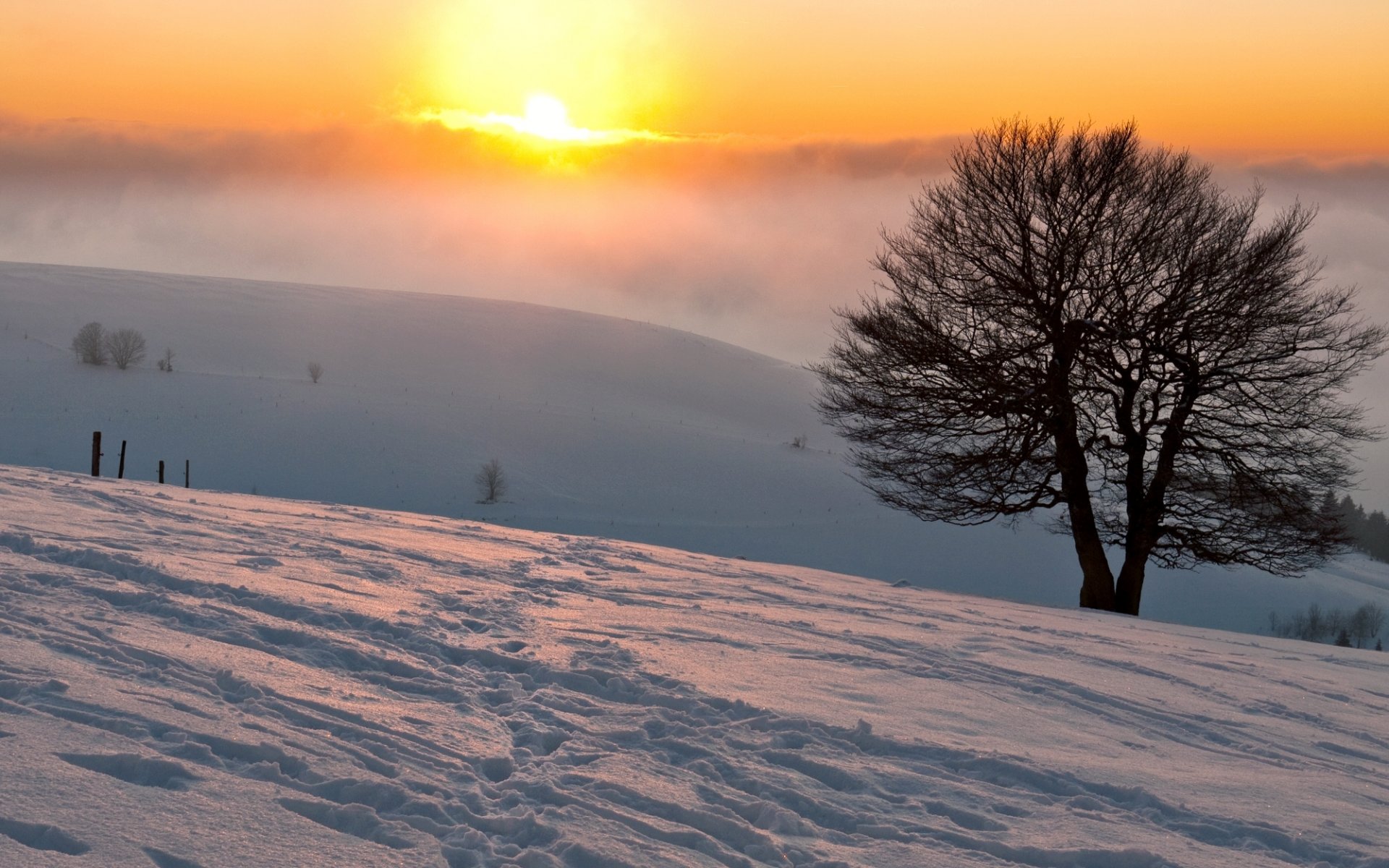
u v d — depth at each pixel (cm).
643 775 515
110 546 1004
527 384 12219
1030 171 2184
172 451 8256
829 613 1208
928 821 499
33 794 365
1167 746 710
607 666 759
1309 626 6694
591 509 8169
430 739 531
